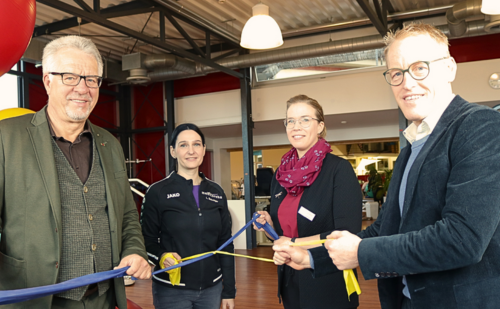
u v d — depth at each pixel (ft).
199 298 7.38
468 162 3.31
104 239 5.33
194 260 5.77
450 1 21.17
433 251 3.28
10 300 3.74
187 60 25.73
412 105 4.00
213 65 23.25
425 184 3.69
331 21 23.61
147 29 24.20
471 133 3.40
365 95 25.40
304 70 26.96
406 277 3.75
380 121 30.55
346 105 25.85
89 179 5.31
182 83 31.40
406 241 3.47
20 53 4.57
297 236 6.27
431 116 3.98
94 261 5.12
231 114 29.60
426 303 3.58
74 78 5.02
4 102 24.66
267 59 23.70
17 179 4.68
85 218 5.12
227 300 7.98
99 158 5.56
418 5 21.76
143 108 32.58
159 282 7.28
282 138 35.70
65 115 5.09
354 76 25.72
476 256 3.15
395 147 51.57
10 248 4.66
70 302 4.88
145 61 24.34
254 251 25.52
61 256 4.87
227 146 37.86
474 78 22.77
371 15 17.76
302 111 6.55
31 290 3.89
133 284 18.15
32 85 25.95
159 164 32.04
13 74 24.71
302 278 5.93
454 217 3.24
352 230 5.88
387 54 4.20
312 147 6.45
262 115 28.04
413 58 3.92
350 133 33.96
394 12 22.48
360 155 52.70
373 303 14.14
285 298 6.28
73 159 5.28
